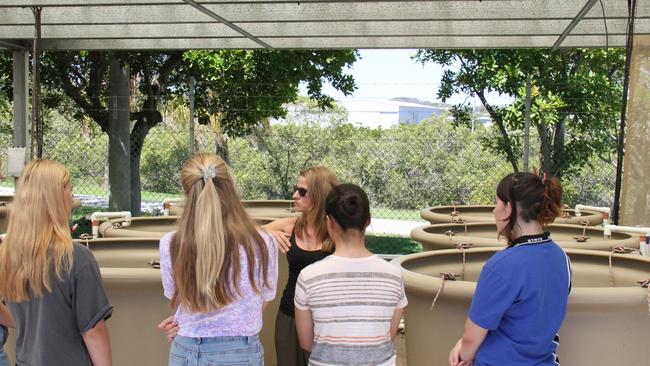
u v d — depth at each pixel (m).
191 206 2.34
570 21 5.91
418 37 6.98
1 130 12.32
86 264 2.26
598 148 9.97
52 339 2.22
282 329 3.16
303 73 10.68
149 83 10.43
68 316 2.24
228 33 6.60
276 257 2.49
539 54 10.16
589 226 4.89
